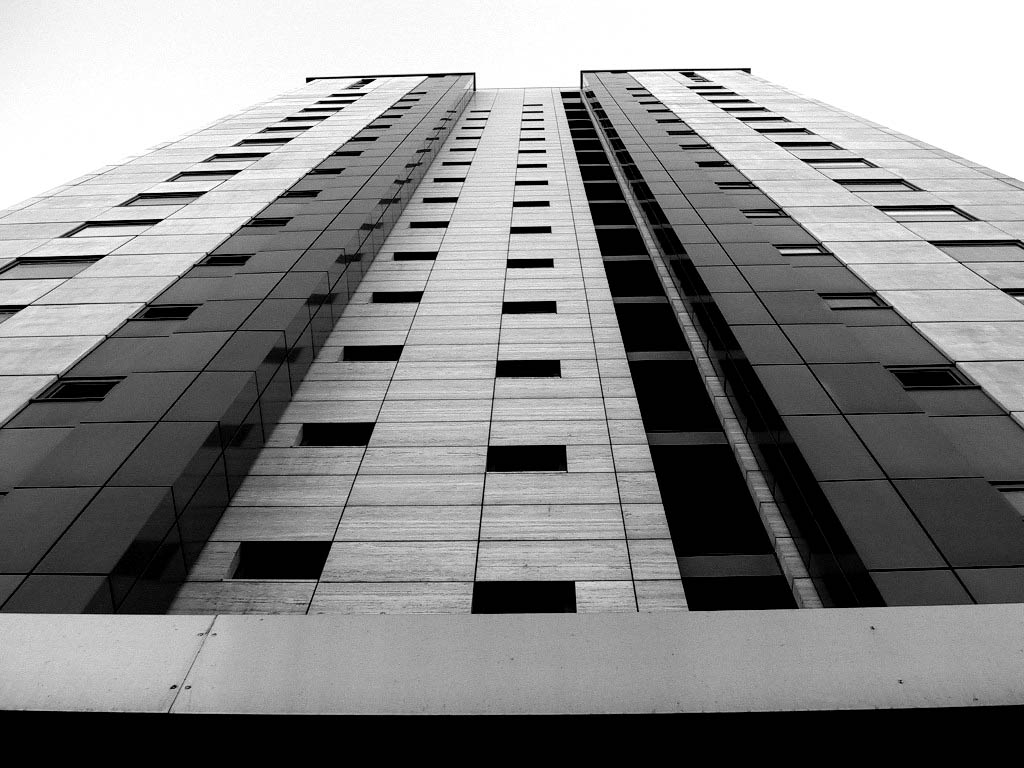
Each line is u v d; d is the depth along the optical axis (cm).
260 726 532
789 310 1752
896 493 1127
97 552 998
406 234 2900
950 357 1561
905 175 2859
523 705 530
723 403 1706
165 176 3075
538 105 6109
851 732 530
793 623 588
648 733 533
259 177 3014
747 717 524
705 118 4138
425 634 583
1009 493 1184
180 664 559
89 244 2280
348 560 1241
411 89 5547
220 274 2027
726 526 2069
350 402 1722
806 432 1285
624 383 1811
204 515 1268
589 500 1391
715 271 1998
